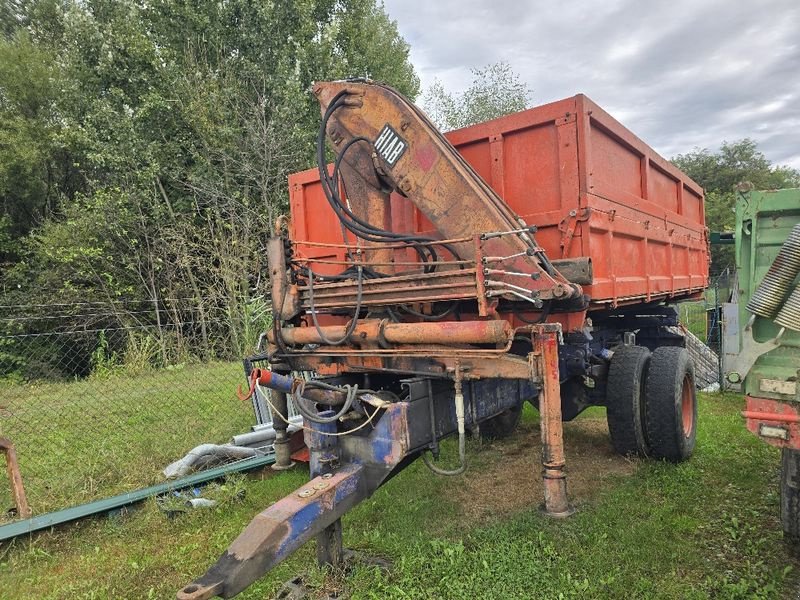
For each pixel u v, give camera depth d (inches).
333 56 642.2
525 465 191.6
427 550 130.1
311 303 134.9
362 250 145.5
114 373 392.2
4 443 157.9
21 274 540.1
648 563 121.5
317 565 121.3
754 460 184.1
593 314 195.5
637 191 179.3
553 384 116.4
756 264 108.3
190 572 129.3
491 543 132.1
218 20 583.8
